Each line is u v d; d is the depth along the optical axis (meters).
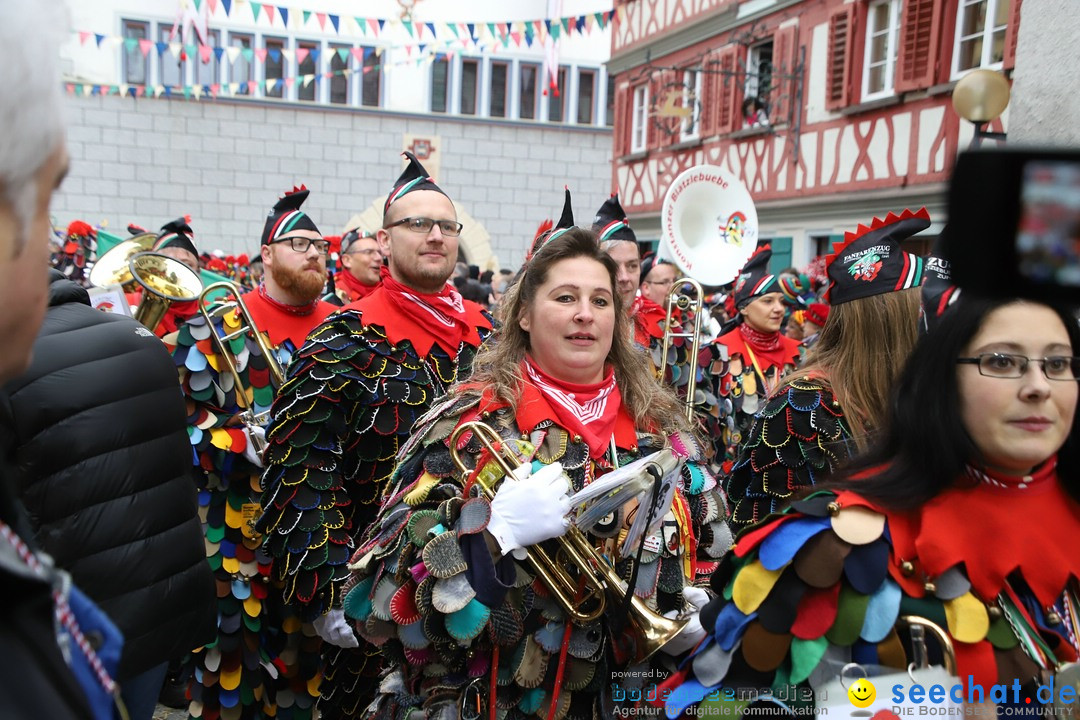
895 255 2.66
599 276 2.30
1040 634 1.53
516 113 21.06
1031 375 1.47
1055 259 1.44
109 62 19.14
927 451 1.53
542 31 13.54
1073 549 1.55
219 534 3.67
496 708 2.10
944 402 1.53
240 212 20.19
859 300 2.67
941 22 10.15
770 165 13.47
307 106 20.09
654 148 16.84
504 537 1.96
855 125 11.68
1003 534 1.52
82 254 8.41
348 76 20.23
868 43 11.55
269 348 3.93
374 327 3.40
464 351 3.54
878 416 2.56
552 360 2.30
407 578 2.11
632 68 17.52
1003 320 1.48
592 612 2.13
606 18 13.41
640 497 2.00
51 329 2.24
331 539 3.20
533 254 2.57
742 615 1.56
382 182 20.69
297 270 4.10
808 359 2.86
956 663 1.47
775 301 5.57
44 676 0.85
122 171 19.55
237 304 3.94
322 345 3.31
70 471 2.17
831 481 1.65
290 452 3.23
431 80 20.61
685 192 5.52
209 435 3.67
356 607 2.23
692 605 2.29
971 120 5.57
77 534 2.17
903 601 1.50
